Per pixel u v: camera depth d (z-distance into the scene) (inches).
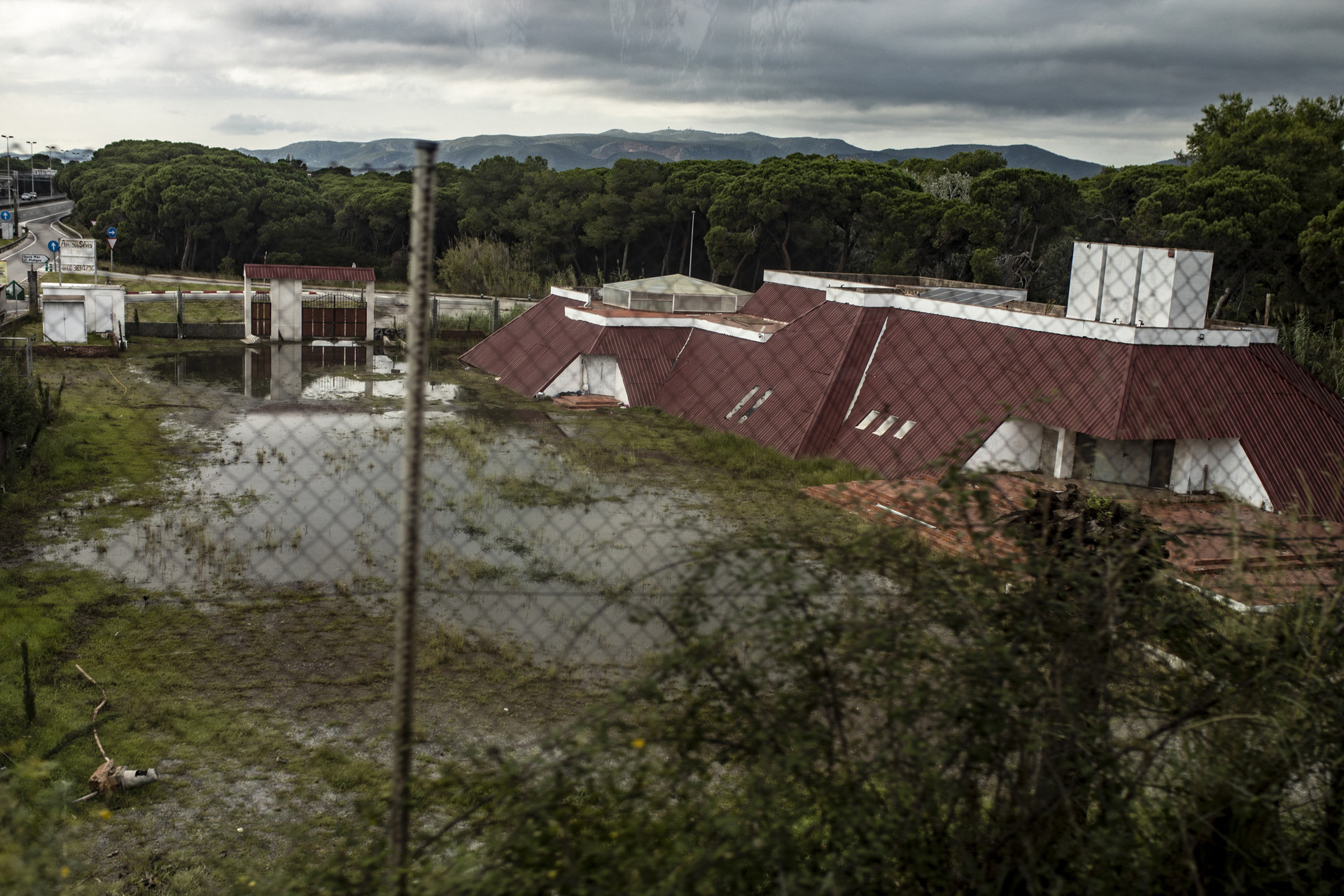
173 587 448.1
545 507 600.7
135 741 308.5
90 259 2023.9
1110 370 713.0
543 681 357.1
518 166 2474.2
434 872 111.0
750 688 117.0
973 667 114.0
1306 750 128.4
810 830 112.9
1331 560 158.1
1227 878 129.4
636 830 108.0
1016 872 121.0
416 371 110.0
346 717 331.3
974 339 805.9
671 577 461.1
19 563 470.6
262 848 251.8
